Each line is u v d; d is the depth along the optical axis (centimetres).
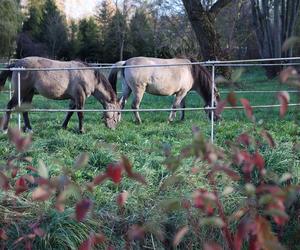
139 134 831
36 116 1144
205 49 1902
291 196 172
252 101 1412
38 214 406
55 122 1040
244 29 3397
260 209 226
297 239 404
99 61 4728
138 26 4344
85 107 1395
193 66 1041
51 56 4681
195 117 1134
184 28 3084
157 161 568
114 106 943
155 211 427
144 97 1711
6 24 3609
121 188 480
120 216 432
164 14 3309
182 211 417
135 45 4444
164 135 821
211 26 1892
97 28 4762
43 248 383
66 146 680
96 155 588
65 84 888
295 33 2925
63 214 402
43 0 4856
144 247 406
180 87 1031
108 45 4600
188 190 437
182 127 923
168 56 3206
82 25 4788
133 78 1002
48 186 198
